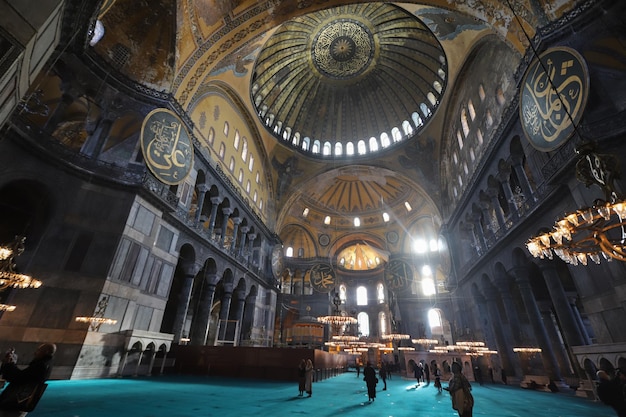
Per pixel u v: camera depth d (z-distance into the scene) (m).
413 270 31.41
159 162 12.62
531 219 12.41
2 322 9.26
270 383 12.27
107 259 11.03
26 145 10.17
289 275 33.88
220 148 19.97
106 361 10.41
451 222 23.47
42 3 4.12
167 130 13.27
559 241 6.16
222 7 14.41
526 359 15.86
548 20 10.45
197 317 17.45
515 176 17.36
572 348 9.55
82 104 14.13
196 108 17.41
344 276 36.19
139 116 13.45
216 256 18.58
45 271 10.15
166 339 12.86
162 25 13.49
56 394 6.90
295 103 29.02
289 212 32.28
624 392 4.49
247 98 22.70
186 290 15.68
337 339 22.69
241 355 14.34
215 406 6.53
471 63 18.52
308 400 8.15
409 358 19.23
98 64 12.30
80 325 9.99
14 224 11.33
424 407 7.61
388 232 34.00
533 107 10.38
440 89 23.48
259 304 25.28
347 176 32.81
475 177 17.69
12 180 9.87
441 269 28.28
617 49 9.38
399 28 23.61
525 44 11.39
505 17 12.16
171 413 5.55
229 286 20.50
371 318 34.25
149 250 12.75
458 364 4.53
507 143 14.07
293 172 29.75
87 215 11.28
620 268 8.20
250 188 24.72
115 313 10.95
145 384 9.55
